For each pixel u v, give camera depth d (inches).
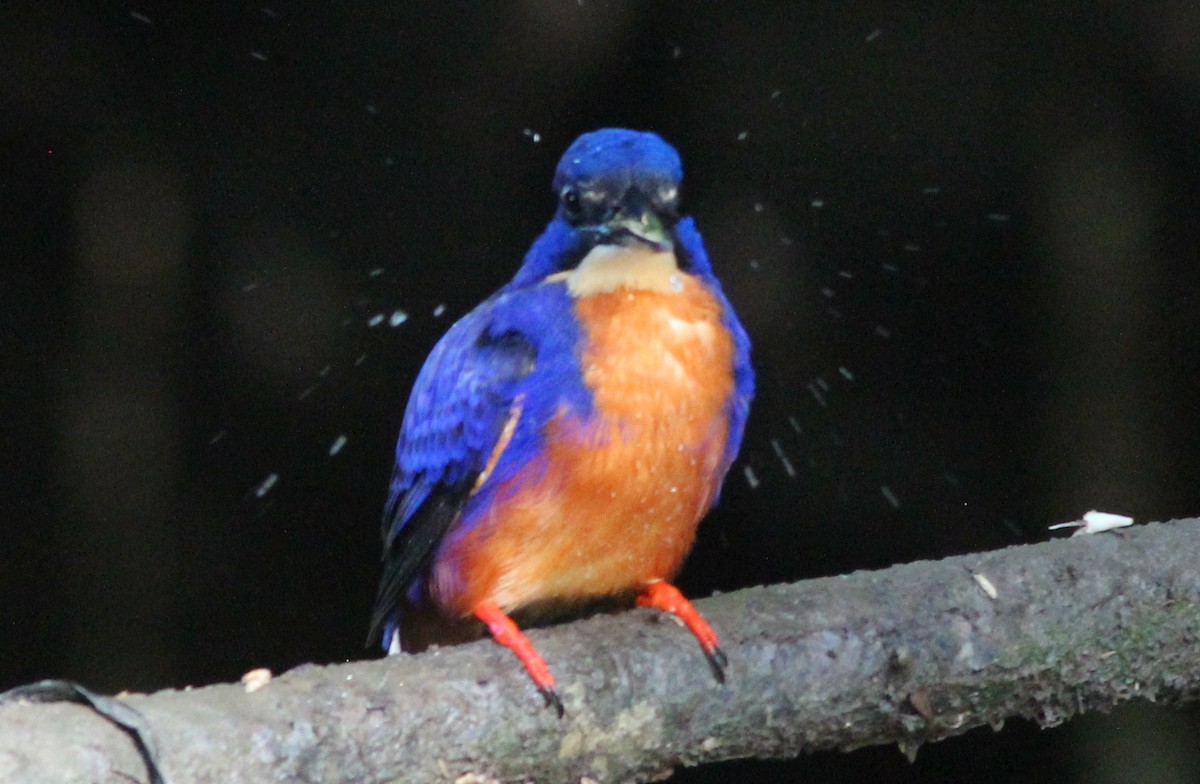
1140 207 136.9
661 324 127.9
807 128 139.2
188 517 140.4
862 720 127.0
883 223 138.9
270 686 125.7
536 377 127.9
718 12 139.3
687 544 128.3
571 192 128.7
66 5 138.6
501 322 128.3
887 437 140.0
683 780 136.5
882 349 140.0
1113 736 135.9
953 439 138.6
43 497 137.9
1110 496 137.1
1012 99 137.3
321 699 125.7
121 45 140.6
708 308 128.2
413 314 145.3
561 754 126.4
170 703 125.3
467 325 129.0
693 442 127.9
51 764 124.7
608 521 128.0
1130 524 128.0
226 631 139.1
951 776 136.6
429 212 145.0
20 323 138.8
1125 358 137.1
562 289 128.3
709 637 126.8
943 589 127.2
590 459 127.8
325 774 125.6
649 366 127.8
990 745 136.4
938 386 139.2
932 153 137.8
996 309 137.9
